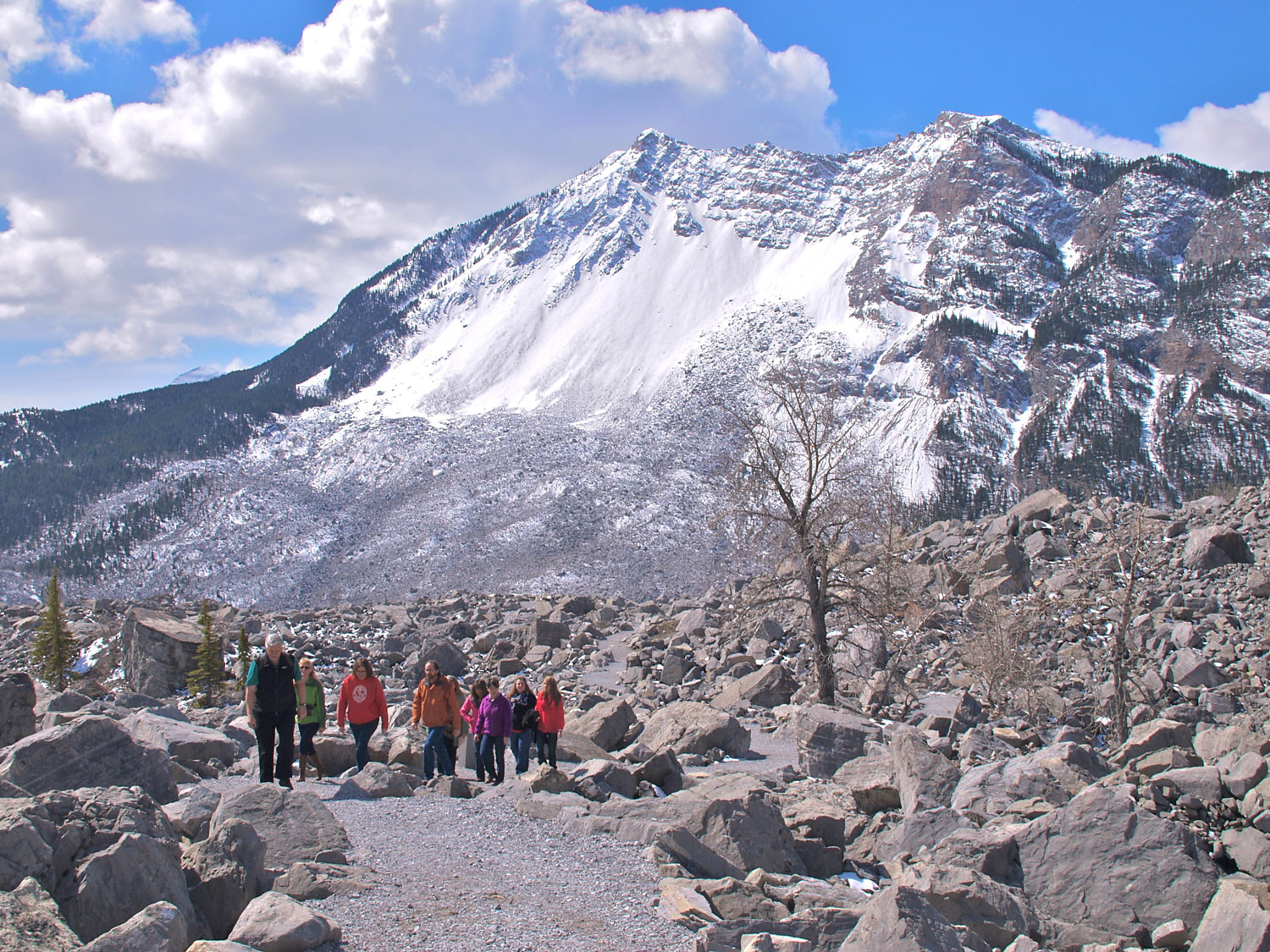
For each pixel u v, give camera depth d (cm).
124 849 697
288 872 836
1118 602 2889
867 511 2697
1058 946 871
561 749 1733
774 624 3544
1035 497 4359
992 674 2500
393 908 794
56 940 587
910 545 4128
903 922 671
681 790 1340
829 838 1155
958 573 3547
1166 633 2697
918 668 2955
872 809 1342
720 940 720
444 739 1510
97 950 586
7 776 955
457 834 1070
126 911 682
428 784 1373
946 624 3238
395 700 2703
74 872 688
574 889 870
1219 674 2338
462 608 5284
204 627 3045
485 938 730
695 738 1886
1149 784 1174
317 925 693
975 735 1814
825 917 762
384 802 1241
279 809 977
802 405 2738
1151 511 3762
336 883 827
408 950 699
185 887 741
